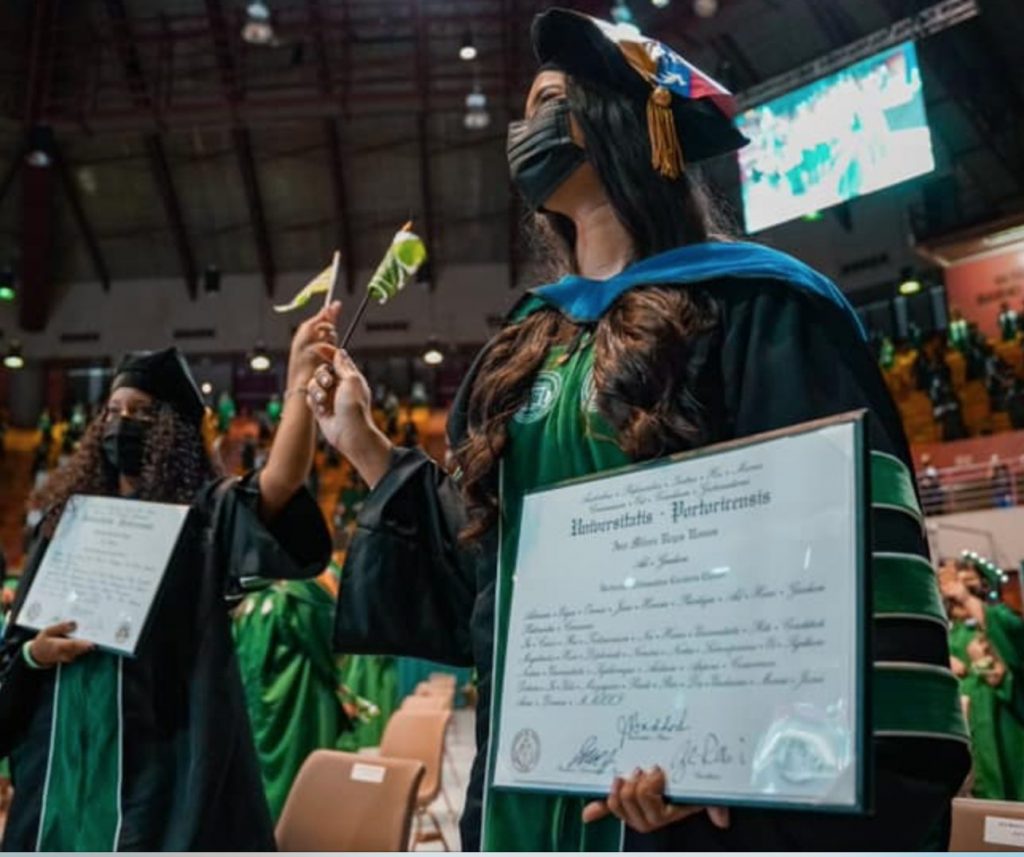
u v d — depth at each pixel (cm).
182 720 222
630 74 120
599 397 104
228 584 230
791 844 84
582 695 88
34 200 2061
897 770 80
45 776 224
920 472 1467
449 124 1958
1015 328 1677
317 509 230
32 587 238
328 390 146
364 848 246
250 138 1995
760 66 1600
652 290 109
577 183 127
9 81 1838
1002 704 559
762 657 78
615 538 91
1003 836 168
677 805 80
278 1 1772
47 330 2255
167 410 250
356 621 132
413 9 1756
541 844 98
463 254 2219
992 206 1661
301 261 2247
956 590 600
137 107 1817
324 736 548
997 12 1451
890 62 1001
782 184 1070
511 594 104
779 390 98
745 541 82
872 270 1881
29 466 2136
